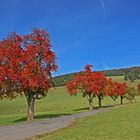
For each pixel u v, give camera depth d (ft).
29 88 204.03
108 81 457.68
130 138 78.13
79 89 367.04
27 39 209.15
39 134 97.91
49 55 206.39
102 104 555.69
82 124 127.95
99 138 79.77
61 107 531.09
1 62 200.03
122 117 150.92
